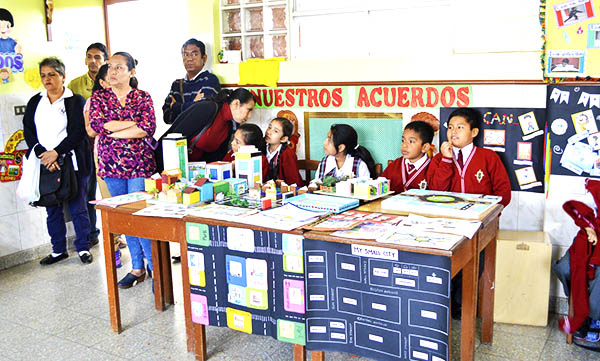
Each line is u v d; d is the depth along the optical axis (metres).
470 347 2.77
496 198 3.17
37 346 3.37
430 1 3.76
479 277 3.49
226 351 3.25
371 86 3.91
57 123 4.77
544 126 3.50
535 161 3.55
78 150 4.90
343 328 2.69
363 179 3.45
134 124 4.14
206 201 3.36
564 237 3.55
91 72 5.16
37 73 4.93
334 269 2.64
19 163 4.88
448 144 3.62
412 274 2.45
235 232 2.88
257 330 2.94
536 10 3.46
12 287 4.37
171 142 3.65
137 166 4.20
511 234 3.56
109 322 3.69
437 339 2.44
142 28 5.11
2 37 4.65
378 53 4.02
